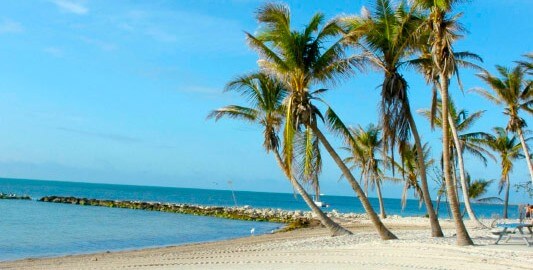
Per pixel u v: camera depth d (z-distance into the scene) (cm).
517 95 3175
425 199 2008
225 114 2483
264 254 1734
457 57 2130
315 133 1925
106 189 19862
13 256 2209
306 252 1703
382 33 1853
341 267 1346
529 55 2805
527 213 3169
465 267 1271
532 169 3186
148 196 13775
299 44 1886
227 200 14025
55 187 17625
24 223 3878
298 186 2439
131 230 3662
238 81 2316
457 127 3497
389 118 1838
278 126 2420
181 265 1559
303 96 1903
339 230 2392
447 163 1647
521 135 3222
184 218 5262
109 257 1983
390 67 1864
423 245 1647
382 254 1548
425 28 1738
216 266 1494
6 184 17450
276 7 1844
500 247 1577
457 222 1628
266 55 1908
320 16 1892
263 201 14775
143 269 1516
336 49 1892
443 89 1645
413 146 4053
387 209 12556
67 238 2995
